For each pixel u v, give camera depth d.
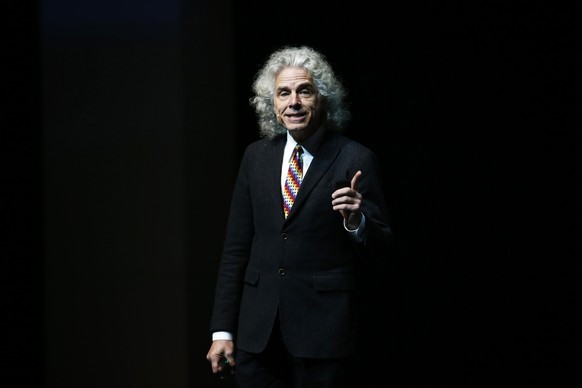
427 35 9.62
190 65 9.41
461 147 9.68
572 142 9.42
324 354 6.16
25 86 9.53
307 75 6.46
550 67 9.41
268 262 6.39
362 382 10.08
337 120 6.79
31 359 9.61
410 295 9.95
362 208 6.31
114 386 9.52
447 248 9.82
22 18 9.47
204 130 9.54
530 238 9.63
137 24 9.41
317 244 6.30
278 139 6.79
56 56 9.48
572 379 9.60
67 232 9.56
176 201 9.43
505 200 9.66
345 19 9.68
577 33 9.30
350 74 9.71
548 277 9.62
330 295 6.25
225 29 9.62
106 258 9.54
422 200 9.80
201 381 9.47
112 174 9.50
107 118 9.48
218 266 9.62
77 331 9.57
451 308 9.87
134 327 9.51
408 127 9.73
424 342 9.96
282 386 6.52
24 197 9.59
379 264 6.34
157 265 9.46
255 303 6.42
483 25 9.53
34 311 9.62
